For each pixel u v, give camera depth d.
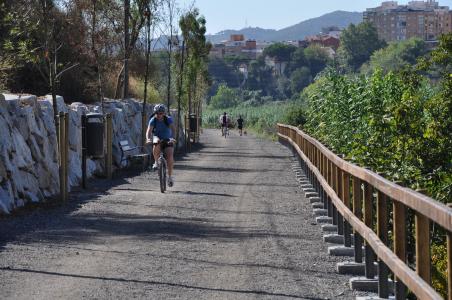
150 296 8.86
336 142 20.83
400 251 7.81
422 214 6.38
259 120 90.25
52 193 19.81
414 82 17.84
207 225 14.83
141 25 34.81
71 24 30.89
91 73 35.69
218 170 30.42
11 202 16.23
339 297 9.10
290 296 9.01
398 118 15.07
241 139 66.81
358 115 19.56
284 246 12.58
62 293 8.97
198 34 50.44
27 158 18.17
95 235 13.35
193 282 9.67
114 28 34.50
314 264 11.15
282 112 89.12
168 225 14.69
